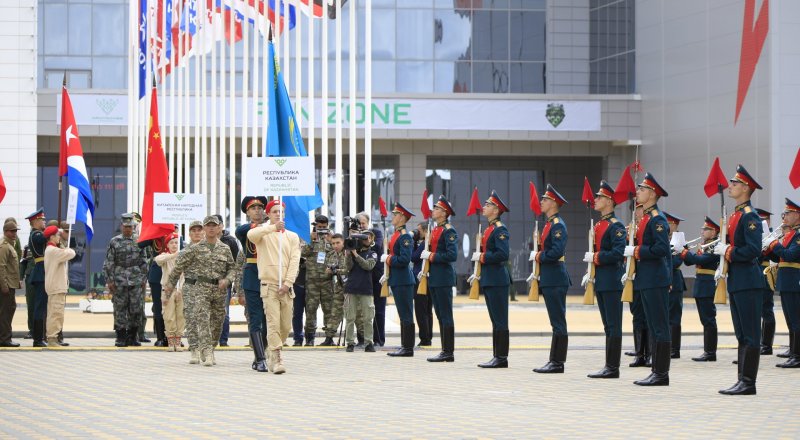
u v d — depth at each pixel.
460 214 53.84
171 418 12.48
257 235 17.16
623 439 11.05
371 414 12.82
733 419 12.50
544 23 52.22
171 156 34.91
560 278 17.77
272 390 15.14
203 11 33.41
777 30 42.62
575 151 50.78
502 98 49.25
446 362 19.58
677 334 21.33
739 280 14.91
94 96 47.50
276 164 17.72
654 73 48.69
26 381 16.12
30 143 47.53
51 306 22.02
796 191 42.59
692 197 46.38
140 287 22.75
